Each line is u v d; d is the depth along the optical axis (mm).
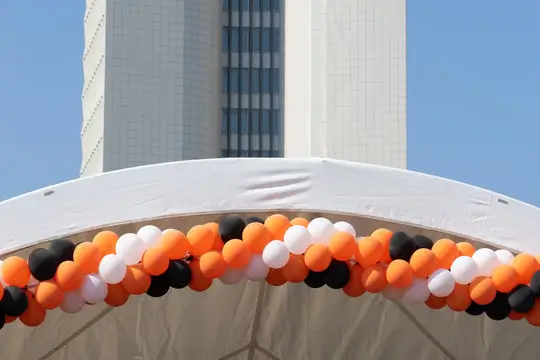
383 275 12953
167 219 13617
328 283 12969
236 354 16281
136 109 65750
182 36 67062
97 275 12438
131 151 65250
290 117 69188
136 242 12492
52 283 12312
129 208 13102
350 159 67562
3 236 12867
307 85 68750
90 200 13055
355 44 68500
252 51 70062
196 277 12781
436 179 13664
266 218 13766
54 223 12969
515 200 13797
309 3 69375
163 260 12516
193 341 15805
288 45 70062
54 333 14828
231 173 13328
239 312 15406
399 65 68250
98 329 15156
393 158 67500
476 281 13109
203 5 68125
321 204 13391
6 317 12320
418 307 15156
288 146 68875
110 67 65938
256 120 69438
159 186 13195
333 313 15492
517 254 13750
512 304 13180
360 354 16156
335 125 67875
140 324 15258
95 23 70062
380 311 15367
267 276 13102
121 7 66625
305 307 15430
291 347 16172
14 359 15094
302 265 12859
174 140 65875
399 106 67812
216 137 68125
